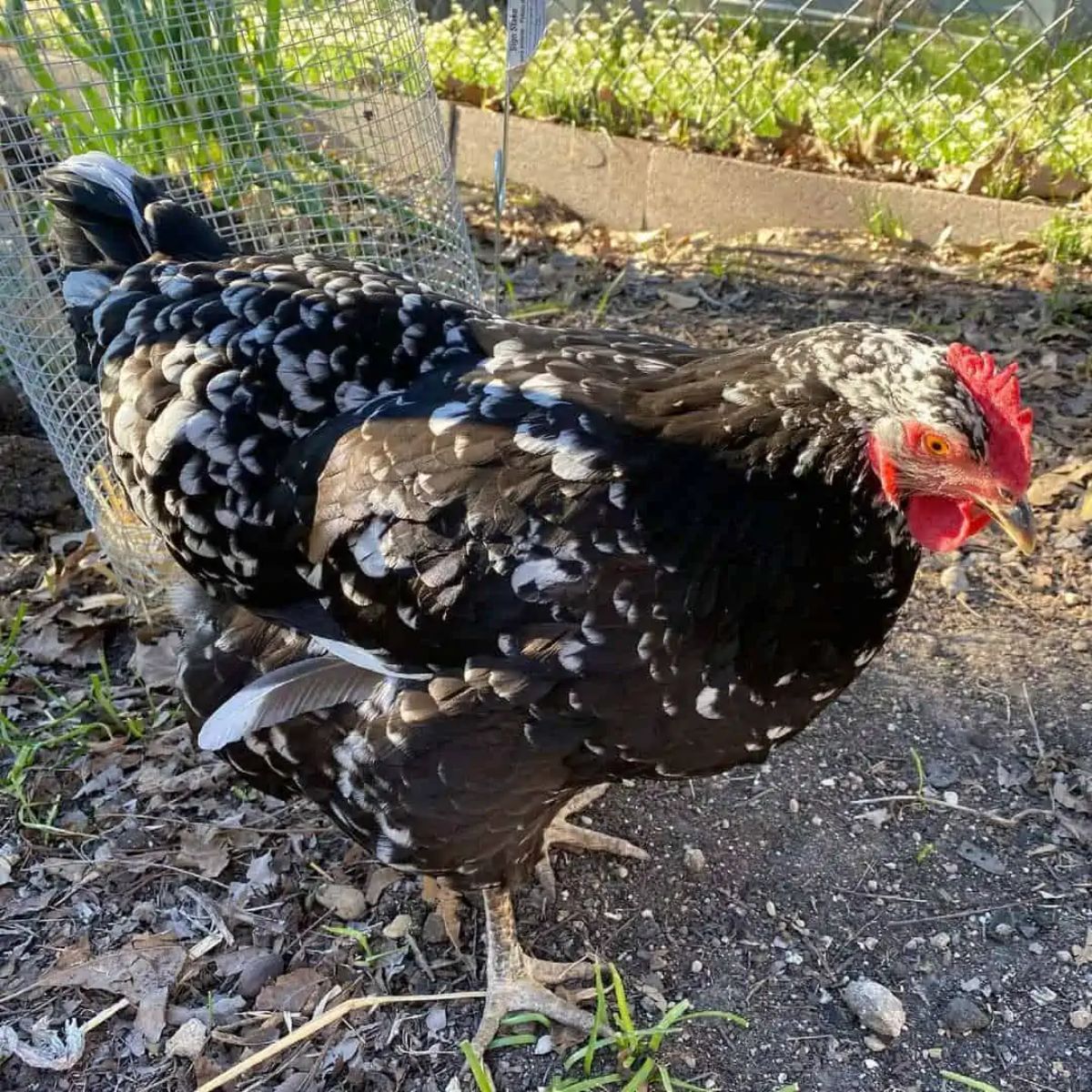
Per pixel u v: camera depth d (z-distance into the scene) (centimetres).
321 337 44
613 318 89
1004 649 60
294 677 42
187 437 44
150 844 54
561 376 41
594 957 48
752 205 101
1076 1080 43
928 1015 45
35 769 58
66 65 59
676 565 38
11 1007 47
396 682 41
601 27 111
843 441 37
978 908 49
